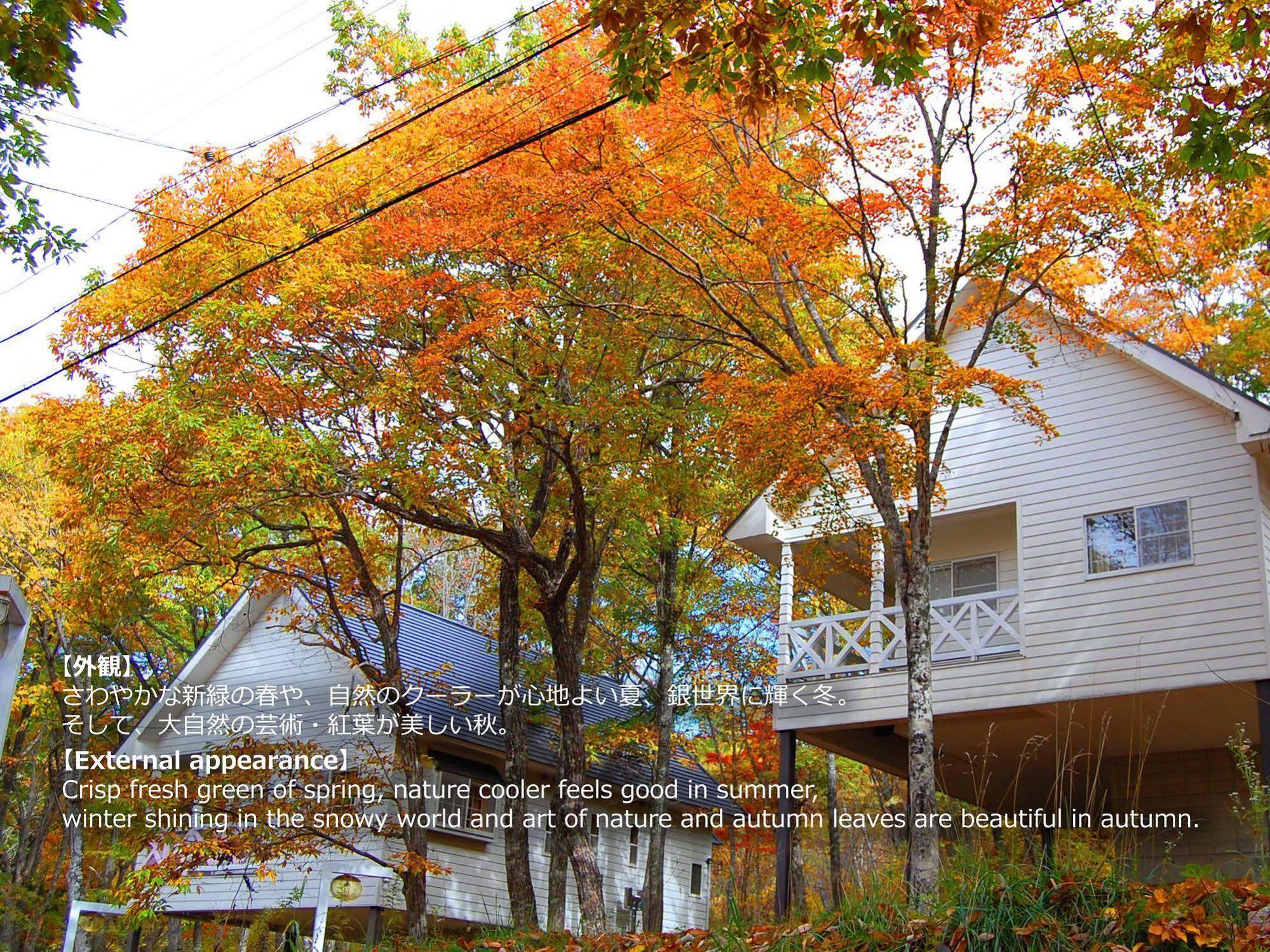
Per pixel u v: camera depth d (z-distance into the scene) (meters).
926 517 12.37
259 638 23.03
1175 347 19.94
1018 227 11.92
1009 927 7.64
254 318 13.71
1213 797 16.02
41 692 24.28
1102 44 11.41
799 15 8.30
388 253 14.62
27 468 22.47
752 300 13.34
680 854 25.44
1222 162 8.90
